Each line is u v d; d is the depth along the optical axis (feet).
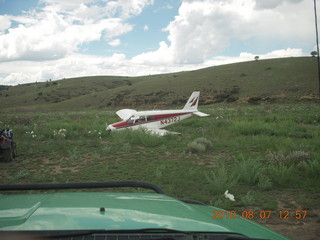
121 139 47.06
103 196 6.95
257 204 19.01
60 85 603.26
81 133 55.36
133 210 5.80
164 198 7.25
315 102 219.41
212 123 69.15
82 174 27.61
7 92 645.51
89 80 631.97
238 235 5.29
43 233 4.36
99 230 4.59
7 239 4.13
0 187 7.07
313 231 15.21
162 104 289.33
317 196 20.53
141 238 4.66
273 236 6.28
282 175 23.84
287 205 18.90
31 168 30.60
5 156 33.63
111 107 304.50
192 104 70.18
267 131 53.88
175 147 42.57
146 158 35.06
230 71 391.04
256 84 315.17
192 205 8.59
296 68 350.84
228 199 19.76
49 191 22.12
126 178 25.99
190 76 406.21
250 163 26.17
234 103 250.16
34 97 503.61
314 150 36.37
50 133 53.36
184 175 26.55
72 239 4.42
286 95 259.19
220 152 38.17
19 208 5.69
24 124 81.20
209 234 5.10
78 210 5.57
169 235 4.82
